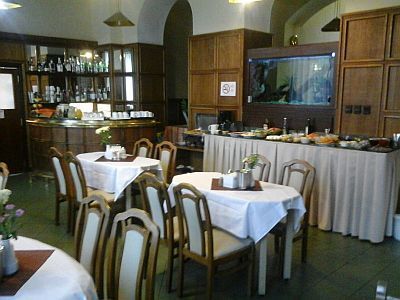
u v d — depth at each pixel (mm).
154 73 7996
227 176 3168
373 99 4582
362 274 3195
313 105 5160
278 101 5574
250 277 2828
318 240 3934
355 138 4625
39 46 7254
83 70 7844
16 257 1886
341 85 4828
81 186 3861
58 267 1787
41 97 7398
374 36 4484
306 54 5125
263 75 5672
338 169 4023
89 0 7980
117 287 1991
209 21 6262
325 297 2840
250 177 3150
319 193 4203
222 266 3365
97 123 6035
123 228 1989
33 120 6555
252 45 5930
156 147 4895
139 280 1835
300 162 3492
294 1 6461
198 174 3652
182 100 8922
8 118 6969
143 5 7387
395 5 4363
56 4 7469
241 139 5008
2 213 1704
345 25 4703
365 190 3844
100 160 4379
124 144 6250
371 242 3852
